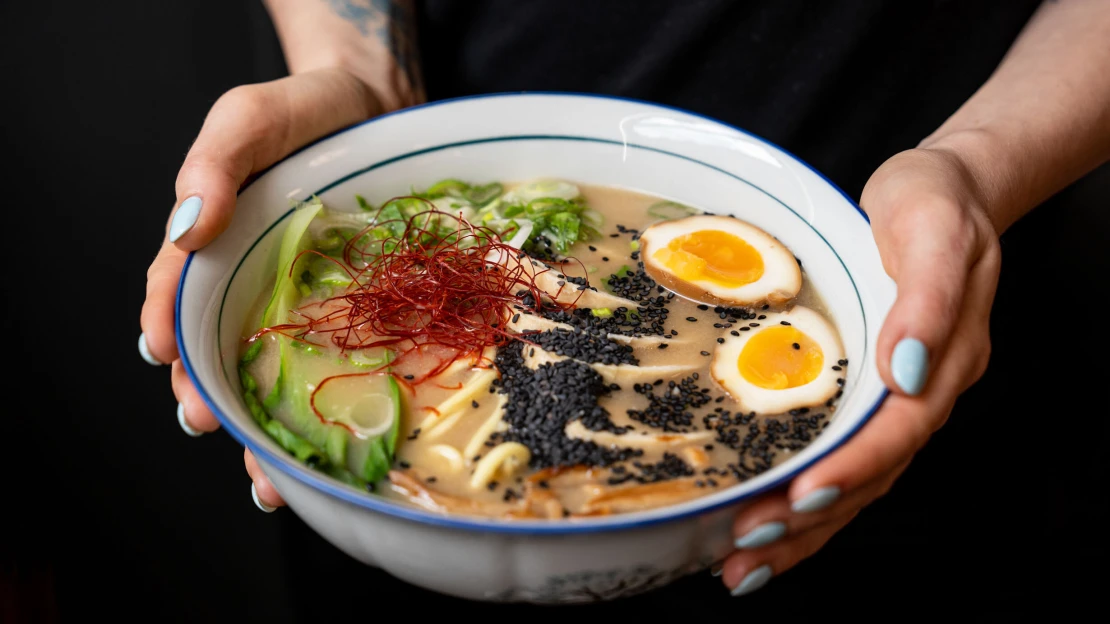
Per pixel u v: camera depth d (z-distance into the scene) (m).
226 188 0.37
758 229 0.41
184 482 0.62
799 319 0.38
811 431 0.34
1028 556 0.48
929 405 0.32
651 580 0.31
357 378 0.36
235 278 0.37
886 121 0.49
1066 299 0.56
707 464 0.33
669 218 0.43
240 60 0.72
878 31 0.47
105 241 0.72
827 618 0.45
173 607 0.56
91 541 0.59
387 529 0.29
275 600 0.56
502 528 0.27
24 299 0.69
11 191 0.69
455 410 0.35
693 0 0.47
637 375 0.36
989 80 0.44
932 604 0.46
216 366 0.34
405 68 0.49
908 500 0.49
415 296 0.39
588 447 0.33
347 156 0.41
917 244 0.34
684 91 0.49
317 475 0.29
